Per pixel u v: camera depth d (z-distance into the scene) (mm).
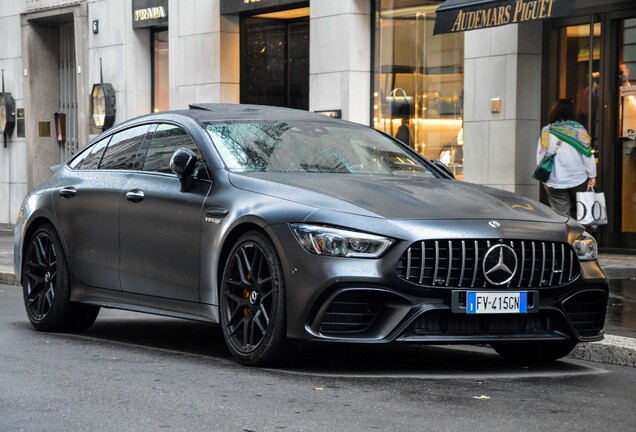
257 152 7715
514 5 13859
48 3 25156
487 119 15680
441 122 16719
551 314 6934
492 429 5293
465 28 14578
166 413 5539
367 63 17609
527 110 15359
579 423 5504
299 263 6645
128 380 6480
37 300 9008
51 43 26266
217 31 20188
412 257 6574
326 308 6574
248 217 7004
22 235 9164
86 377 6574
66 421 5340
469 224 6711
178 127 8148
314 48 18156
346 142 8133
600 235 15188
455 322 6668
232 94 20266
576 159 14422
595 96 15117
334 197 6840
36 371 6781
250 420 5395
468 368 7238
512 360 7715
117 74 23062
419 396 6090
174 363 7172
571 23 15258
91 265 8516
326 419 5434
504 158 15414
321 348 8008
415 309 6547
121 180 8359
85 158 9078
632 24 14672
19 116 26297
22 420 5355
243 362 7066
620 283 11734
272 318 6797
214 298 7367
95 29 23609
